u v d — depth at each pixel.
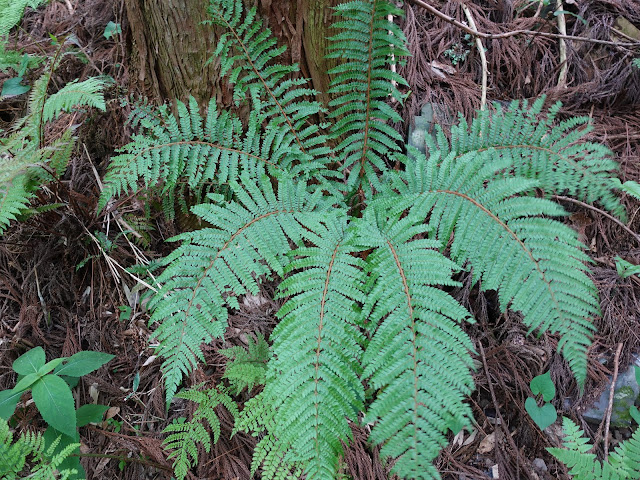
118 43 1.54
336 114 1.27
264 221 1.07
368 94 1.24
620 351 1.26
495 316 1.31
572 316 0.91
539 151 1.16
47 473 0.93
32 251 1.36
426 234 1.29
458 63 1.58
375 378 0.85
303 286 0.96
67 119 1.51
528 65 1.57
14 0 1.52
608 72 1.51
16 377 1.25
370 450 1.15
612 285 1.31
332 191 1.28
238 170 1.29
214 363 1.27
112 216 1.40
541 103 1.19
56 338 1.32
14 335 1.29
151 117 1.33
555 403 1.23
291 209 1.12
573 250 0.94
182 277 1.01
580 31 1.60
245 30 1.25
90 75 1.58
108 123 1.49
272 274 1.35
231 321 1.31
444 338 0.88
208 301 0.97
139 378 1.26
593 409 1.22
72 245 1.35
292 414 0.86
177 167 1.18
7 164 1.14
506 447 1.19
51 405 1.01
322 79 1.33
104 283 1.35
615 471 0.98
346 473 1.12
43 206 1.24
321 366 0.89
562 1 1.61
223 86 1.31
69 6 1.77
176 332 0.94
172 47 1.29
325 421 0.86
